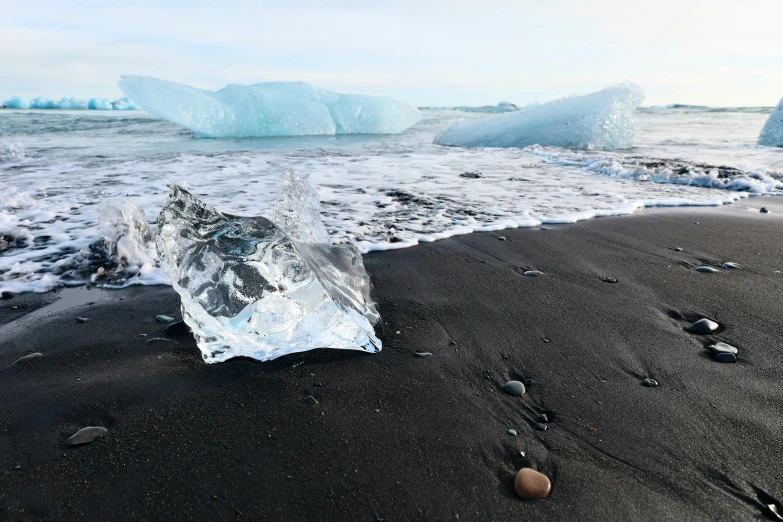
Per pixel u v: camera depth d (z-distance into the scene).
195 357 1.72
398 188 5.04
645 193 4.84
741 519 1.05
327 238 2.40
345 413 1.42
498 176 5.97
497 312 2.09
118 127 13.80
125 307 2.14
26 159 7.12
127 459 1.23
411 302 2.19
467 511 1.08
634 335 1.87
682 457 1.23
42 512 1.07
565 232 3.37
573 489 1.13
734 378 1.57
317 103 14.01
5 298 2.24
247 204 4.21
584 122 9.92
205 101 12.27
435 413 1.42
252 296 1.62
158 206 4.11
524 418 1.39
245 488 1.14
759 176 5.31
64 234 3.24
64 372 1.62
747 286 2.34
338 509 1.08
